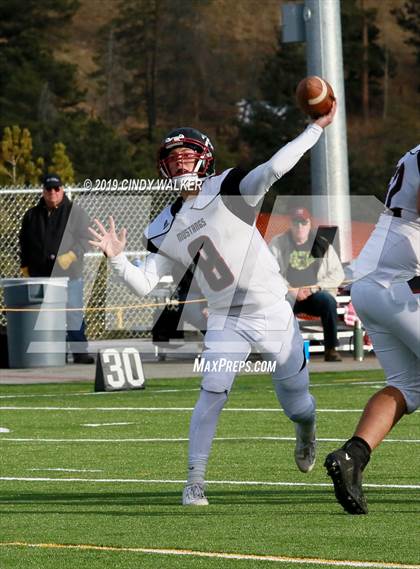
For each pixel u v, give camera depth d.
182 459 23.83
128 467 22.89
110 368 36.81
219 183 18.89
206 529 16.61
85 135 137.50
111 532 16.55
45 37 183.12
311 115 17.94
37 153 134.38
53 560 14.93
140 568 14.42
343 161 52.81
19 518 17.73
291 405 19.94
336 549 15.16
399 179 17.25
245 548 15.34
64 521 17.44
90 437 27.16
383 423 17.05
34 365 44.09
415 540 15.64
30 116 154.25
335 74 53.31
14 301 44.12
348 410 31.23
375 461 22.78
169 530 16.59
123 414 31.38
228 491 19.94
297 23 54.41
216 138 187.75
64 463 23.42
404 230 17.14
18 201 52.78
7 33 172.12
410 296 17.05
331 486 20.31
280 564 14.44
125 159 133.50
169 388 37.47
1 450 25.28
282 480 21.05
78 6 185.00
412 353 17.38
